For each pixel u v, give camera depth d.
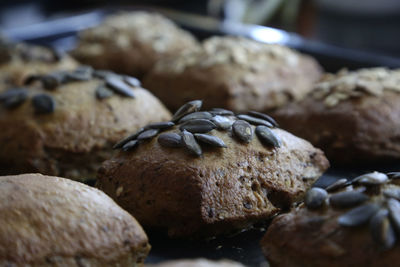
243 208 0.29
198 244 0.29
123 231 0.26
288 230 0.26
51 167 0.36
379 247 0.24
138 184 0.30
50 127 0.36
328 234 0.25
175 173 0.29
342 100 0.37
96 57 0.51
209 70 0.44
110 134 0.36
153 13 0.62
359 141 0.36
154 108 0.39
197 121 0.31
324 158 0.34
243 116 0.32
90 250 0.25
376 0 0.60
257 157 0.31
